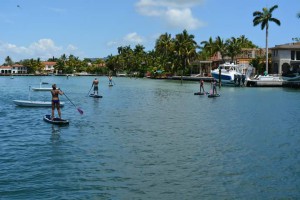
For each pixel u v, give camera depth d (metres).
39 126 22.59
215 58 123.94
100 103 39.03
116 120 25.56
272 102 40.81
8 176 12.23
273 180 11.98
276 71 88.06
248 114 29.50
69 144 17.27
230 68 77.94
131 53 189.12
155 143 17.58
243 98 46.44
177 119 26.28
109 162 14.04
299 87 70.12
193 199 10.34
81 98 46.09
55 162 14.00
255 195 10.68
